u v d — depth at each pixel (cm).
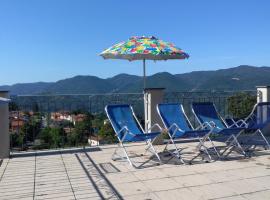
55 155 656
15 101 700
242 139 796
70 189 456
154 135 593
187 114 673
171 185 466
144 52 607
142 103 745
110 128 762
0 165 585
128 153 664
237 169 541
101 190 450
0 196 435
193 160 602
